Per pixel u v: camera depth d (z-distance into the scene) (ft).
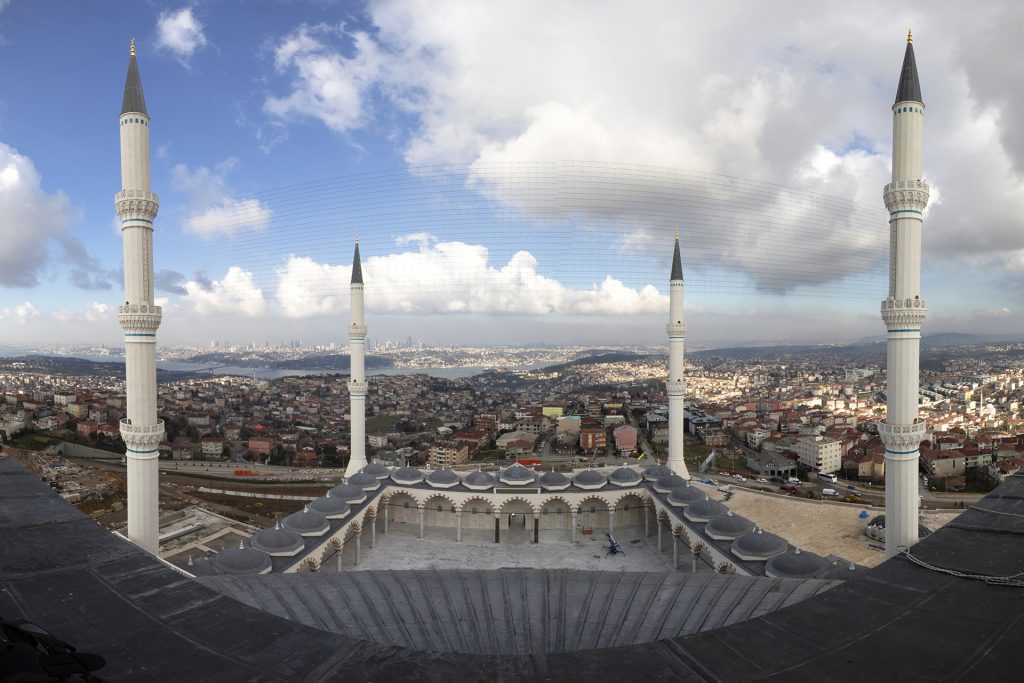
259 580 127.85
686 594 124.26
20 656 33.68
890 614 64.08
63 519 76.84
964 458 507.30
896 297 177.99
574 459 623.36
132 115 191.11
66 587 60.59
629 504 299.99
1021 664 54.24
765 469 532.73
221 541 330.75
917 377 176.86
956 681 51.42
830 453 544.62
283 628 53.36
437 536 280.92
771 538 199.93
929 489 468.75
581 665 48.49
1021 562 76.54
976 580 72.33
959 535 85.92
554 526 294.05
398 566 244.01
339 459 654.53
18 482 88.28
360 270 345.31
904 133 179.22
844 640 58.03
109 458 605.73
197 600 58.59
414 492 282.56
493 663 48.06
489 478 289.53
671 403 351.46
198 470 597.93
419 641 101.96
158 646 50.14
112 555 68.13
